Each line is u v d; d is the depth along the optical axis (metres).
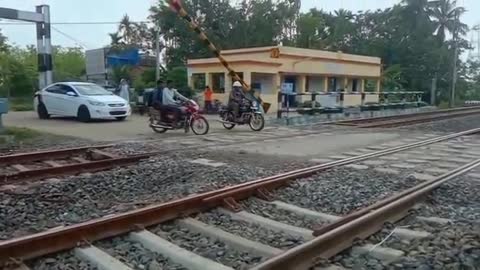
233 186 6.66
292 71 31.09
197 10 50.56
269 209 6.20
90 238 4.75
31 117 21.25
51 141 12.80
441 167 9.23
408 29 54.72
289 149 11.65
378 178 8.11
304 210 6.11
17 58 49.44
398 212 5.80
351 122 20.06
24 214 5.86
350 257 4.47
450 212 6.07
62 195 6.81
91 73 38.41
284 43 52.66
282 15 52.69
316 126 18.23
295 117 19.30
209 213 5.88
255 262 4.39
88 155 10.52
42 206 6.24
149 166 8.95
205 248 4.74
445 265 4.14
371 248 4.63
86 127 16.67
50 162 9.79
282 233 5.24
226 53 31.70
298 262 4.07
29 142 12.58
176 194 6.78
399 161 9.94
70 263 4.32
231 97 16.59
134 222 5.14
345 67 35.72
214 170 8.59
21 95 40.38
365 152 11.23
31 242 4.32
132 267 4.25
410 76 52.97
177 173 8.33
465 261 4.19
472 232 5.00
